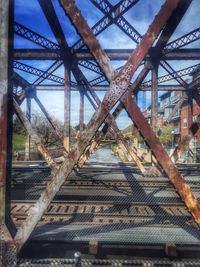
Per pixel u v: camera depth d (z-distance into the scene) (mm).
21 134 30969
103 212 6238
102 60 3125
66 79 11031
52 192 3148
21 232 3176
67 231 4699
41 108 13508
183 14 5578
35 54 9625
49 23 7383
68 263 3471
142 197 7574
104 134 11250
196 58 9508
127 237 4469
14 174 10914
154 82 10852
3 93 3061
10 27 3209
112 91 3123
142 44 3107
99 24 8516
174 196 7707
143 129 3156
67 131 11461
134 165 14492
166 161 3166
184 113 32219
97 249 4105
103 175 11125
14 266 3131
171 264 3600
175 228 4957
